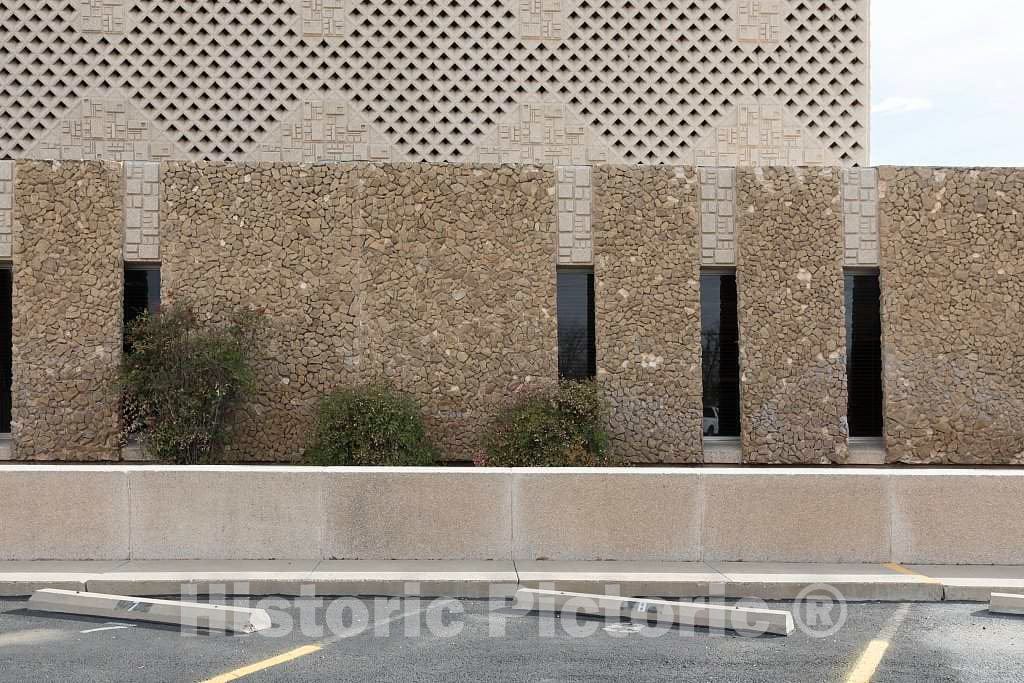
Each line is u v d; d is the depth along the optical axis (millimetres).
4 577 7992
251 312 15789
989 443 16234
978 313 16312
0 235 15875
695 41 18125
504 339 16094
